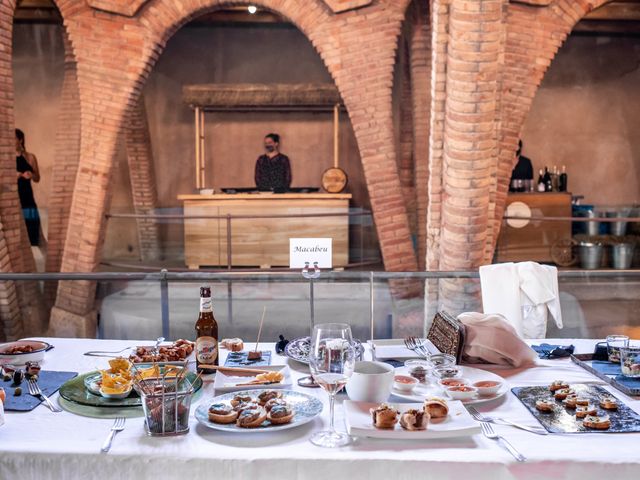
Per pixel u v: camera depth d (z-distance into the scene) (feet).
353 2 24.22
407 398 6.29
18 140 34.27
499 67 19.02
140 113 35.04
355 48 24.63
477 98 18.44
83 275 11.93
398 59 35.19
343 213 30.01
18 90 36.29
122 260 36.42
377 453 5.15
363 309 21.61
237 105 34.73
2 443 5.38
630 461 5.00
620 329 19.88
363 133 25.05
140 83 25.57
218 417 5.71
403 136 33.35
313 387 6.82
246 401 6.16
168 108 36.63
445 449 5.24
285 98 33.73
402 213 25.38
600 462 5.01
